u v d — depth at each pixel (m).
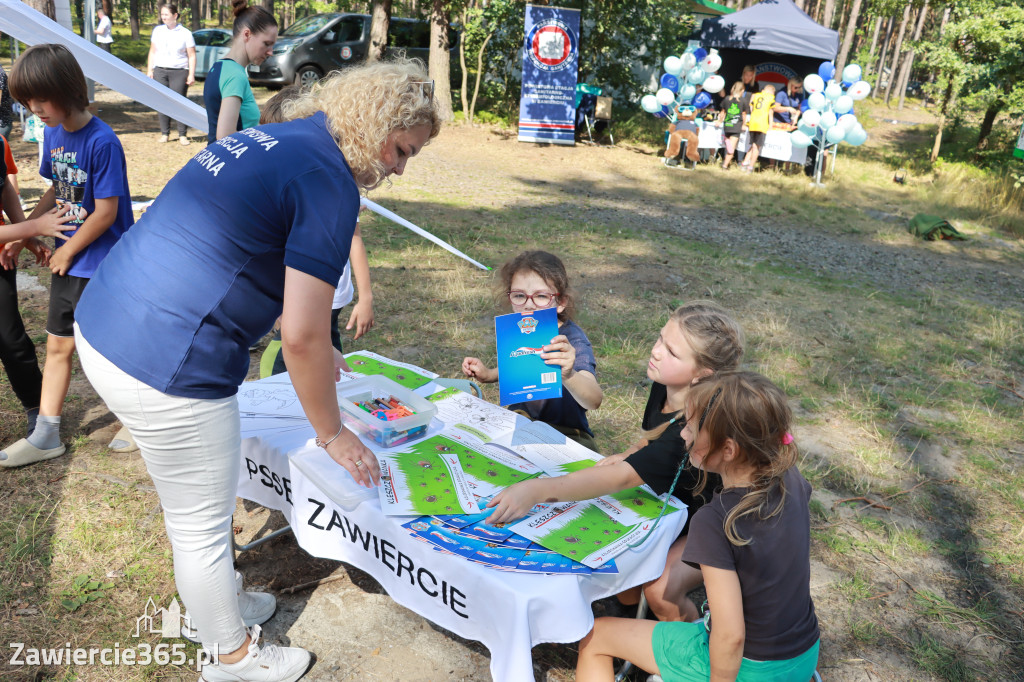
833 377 5.19
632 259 7.80
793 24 13.91
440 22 15.56
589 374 2.58
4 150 3.33
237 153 1.78
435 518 1.96
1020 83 13.91
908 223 11.01
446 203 9.57
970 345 6.15
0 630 2.46
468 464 2.25
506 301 2.83
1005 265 9.26
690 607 2.36
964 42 14.81
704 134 14.18
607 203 10.66
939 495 3.82
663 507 2.08
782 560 1.74
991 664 2.68
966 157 16.58
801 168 14.71
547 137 15.33
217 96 4.35
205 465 1.90
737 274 7.65
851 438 4.36
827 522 3.50
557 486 2.02
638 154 15.29
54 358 3.32
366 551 2.08
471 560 1.81
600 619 2.05
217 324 1.79
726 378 1.76
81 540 2.91
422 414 2.38
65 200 3.15
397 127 1.78
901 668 2.64
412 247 7.44
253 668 2.19
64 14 9.89
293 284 1.72
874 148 19.20
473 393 3.01
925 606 2.97
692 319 2.19
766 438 1.70
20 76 2.85
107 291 1.80
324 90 1.87
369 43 16.55
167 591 2.70
